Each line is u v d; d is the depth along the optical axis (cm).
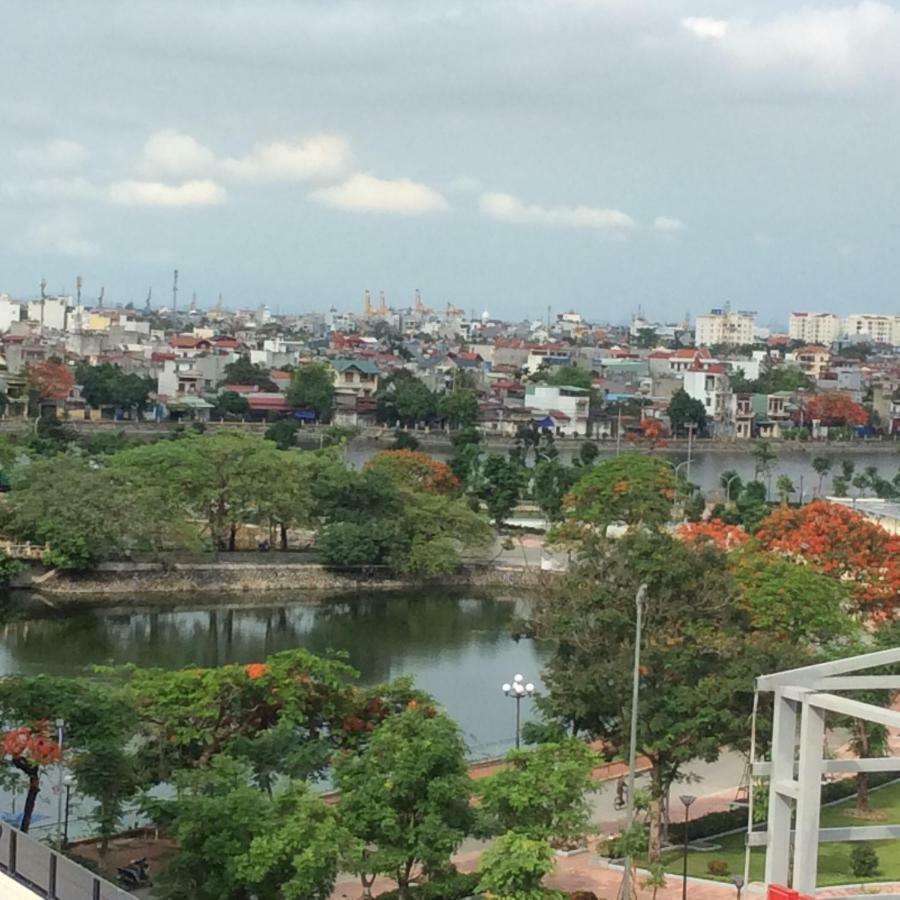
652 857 5622
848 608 8744
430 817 4544
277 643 10106
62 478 11681
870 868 5438
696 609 5884
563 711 5794
